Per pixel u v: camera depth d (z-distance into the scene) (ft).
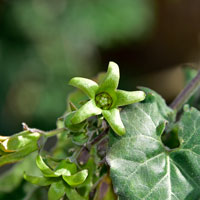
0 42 1.24
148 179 0.47
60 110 1.25
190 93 0.53
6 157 0.49
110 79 0.47
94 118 0.49
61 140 0.55
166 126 0.51
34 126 1.27
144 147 0.48
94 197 0.49
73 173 0.48
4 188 0.59
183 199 0.47
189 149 0.49
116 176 0.47
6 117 1.28
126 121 0.48
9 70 1.24
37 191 0.59
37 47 1.25
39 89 1.25
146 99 0.49
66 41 1.28
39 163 0.47
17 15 1.22
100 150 0.49
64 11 1.29
